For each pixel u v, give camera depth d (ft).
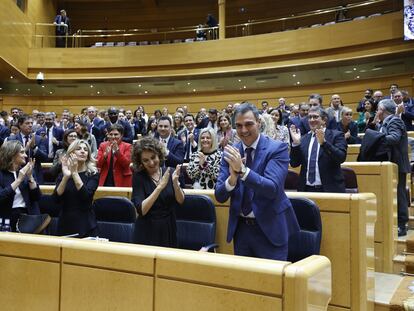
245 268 4.91
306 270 4.70
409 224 13.24
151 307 5.50
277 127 15.02
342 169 11.48
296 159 10.91
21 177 9.94
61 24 42.55
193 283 5.24
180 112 24.88
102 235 9.77
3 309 6.68
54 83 42.16
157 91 41.73
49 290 6.31
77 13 52.19
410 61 32.73
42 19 46.16
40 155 15.79
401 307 8.16
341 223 8.43
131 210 9.61
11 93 41.86
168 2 51.39
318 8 44.70
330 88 35.88
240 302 4.91
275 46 36.47
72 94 42.45
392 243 10.62
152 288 5.52
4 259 6.73
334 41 34.14
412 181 15.85
